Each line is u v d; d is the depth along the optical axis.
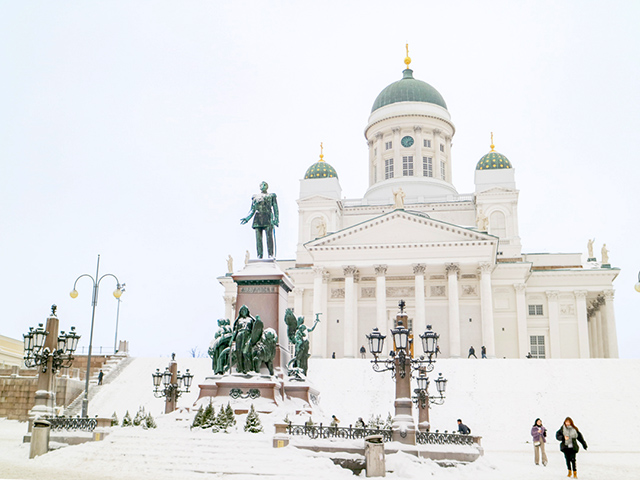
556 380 55.69
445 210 96.81
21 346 75.88
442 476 21.73
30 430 29.34
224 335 30.84
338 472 21.73
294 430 24.03
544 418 47.34
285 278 31.67
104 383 57.72
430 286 84.25
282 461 22.06
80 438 25.39
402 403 24.00
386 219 83.06
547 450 37.31
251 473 21.16
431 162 103.56
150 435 24.84
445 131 105.19
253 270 31.50
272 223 33.22
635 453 37.12
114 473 21.20
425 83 107.88
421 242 81.25
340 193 103.38
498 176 95.44
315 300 82.75
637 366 58.00
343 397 51.97
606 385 54.31
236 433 24.95
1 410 52.06
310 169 101.94
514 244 92.06
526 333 83.88
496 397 51.16
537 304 88.06
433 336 25.48
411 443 23.62
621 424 46.00
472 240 80.31
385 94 107.12
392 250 82.00
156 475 21.00
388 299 84.88
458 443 24.45
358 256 82.75
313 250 83.75
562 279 87.88
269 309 31.05
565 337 86.50
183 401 51.72
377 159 105.38
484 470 23.00
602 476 24.59
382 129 105.12
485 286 79.75
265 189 33.62
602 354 89.44
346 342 80.31
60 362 30.95
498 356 84.12
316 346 81.38
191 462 22.27
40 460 23.77
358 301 85.44
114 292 45.91
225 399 28.33
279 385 29.31
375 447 21.66
